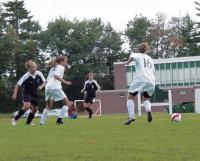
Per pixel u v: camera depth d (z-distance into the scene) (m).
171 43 146.75
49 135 13.63
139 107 39.44
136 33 153.38
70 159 8.45
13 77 119.94
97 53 144.25
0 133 15.07
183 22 151.38
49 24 139.50
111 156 8.66
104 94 90.06
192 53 142.75
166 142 10.74
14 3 127.75
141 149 9.55
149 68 19.25
